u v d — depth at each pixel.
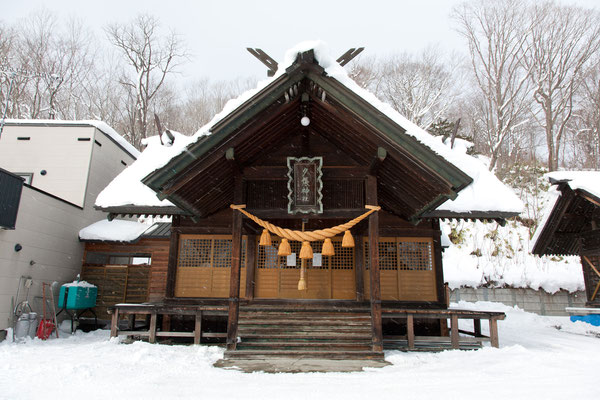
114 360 6.44
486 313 7.61
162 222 14.48
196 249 9.56
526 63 27.38
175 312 8.08
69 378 5.21
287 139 7.78
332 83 6.19
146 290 12.72
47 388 4.77
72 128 14.12
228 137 6.45
